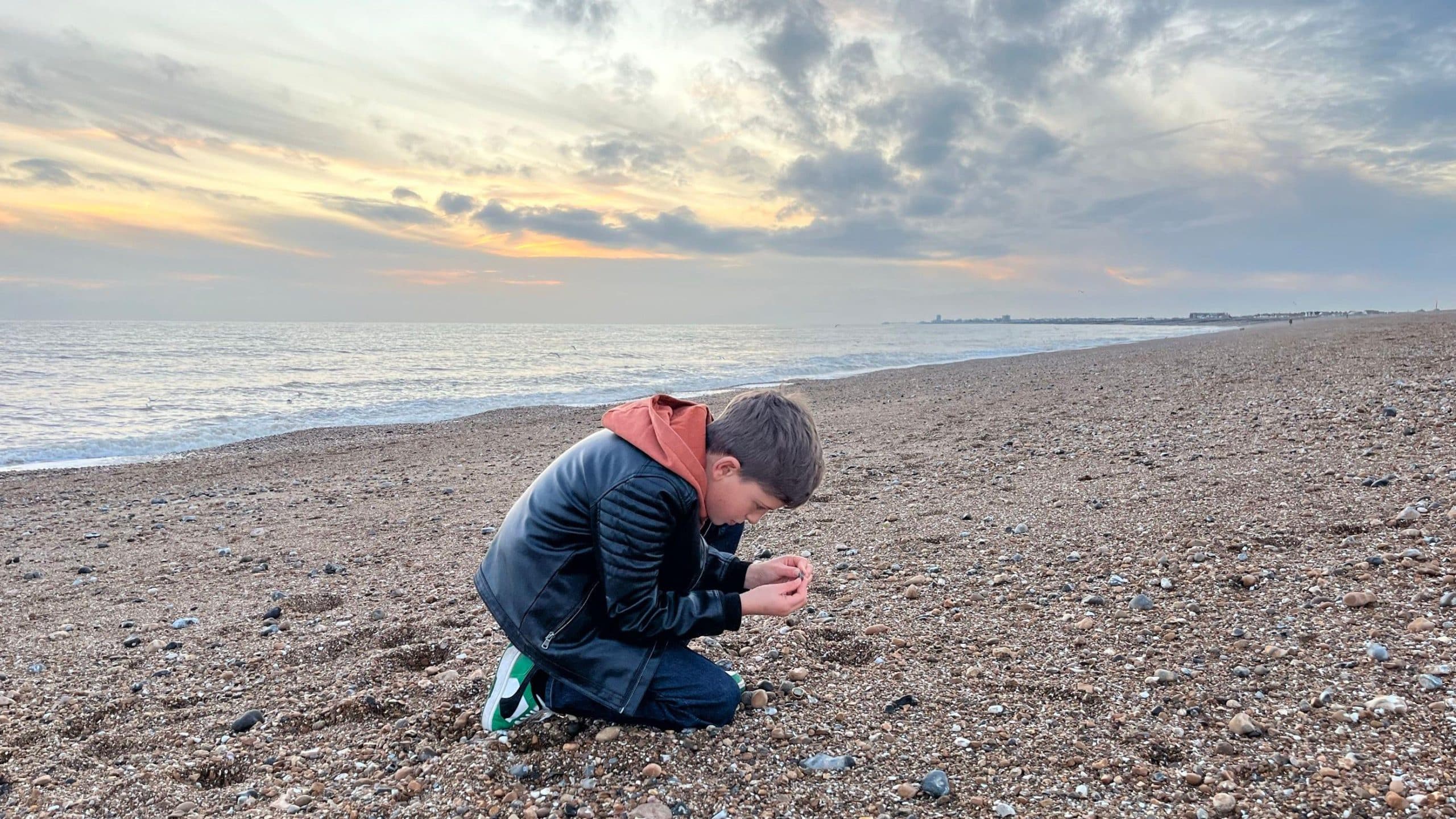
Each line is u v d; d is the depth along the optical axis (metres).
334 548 5.67
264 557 5.48
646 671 2.21
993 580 3.67
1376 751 1.96
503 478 8.69
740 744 2.31
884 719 2.43
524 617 2.13
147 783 2.30
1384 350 12.33
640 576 2.07
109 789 2.28
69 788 2.29
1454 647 2.41
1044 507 4.93
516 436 12.72
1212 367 13.75
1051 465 6.45
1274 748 2.04
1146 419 8.34
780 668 2.88
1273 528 3.83
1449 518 3.57
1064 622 3.09
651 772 2.17
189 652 3.49
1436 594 2.82
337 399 19.84
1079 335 77.56
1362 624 2.68
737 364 32.72
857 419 11.27
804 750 2.27
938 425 9.92
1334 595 2.96
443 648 3.32
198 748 2.53
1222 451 5.98
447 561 5.06
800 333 102.44
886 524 5.02
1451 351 10.72
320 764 2.37
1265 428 6.70
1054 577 3.63
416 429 14.26
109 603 4.47
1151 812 1.85
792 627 3.28
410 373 28.39
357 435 13.69
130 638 3.72
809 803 2.01
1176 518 4.23
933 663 2.83
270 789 2.23
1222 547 3.67
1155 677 2.51
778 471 2.08
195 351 41.34
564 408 17.42
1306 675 2.40
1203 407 8.66
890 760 2.19
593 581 2.15
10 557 5.92
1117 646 2.80
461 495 7.72
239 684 3.08
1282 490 4.48
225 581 4.88
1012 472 6.38
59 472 10.41
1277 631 2.74
